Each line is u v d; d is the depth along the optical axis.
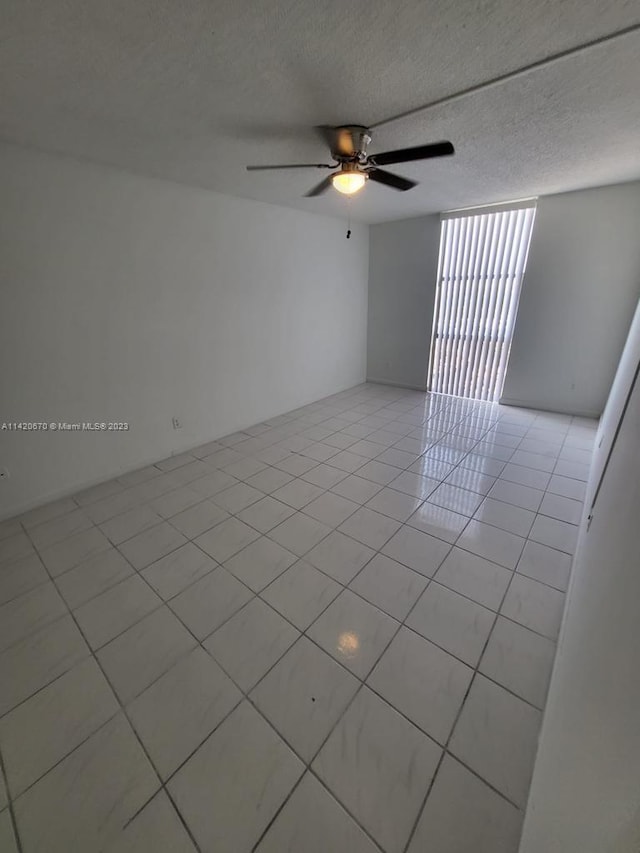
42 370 2.54
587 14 1.20
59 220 2.44
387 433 3.90
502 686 1.46
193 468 3.21
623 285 3.67
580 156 2.53
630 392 1.57
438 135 2.13
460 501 2.67
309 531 2.37
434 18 1.22
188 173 2.76
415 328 5.15
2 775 1.23
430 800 1.15
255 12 1.20
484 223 4.29
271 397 4.30
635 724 0.41
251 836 1.09
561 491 2.77
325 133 2.06
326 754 1.27
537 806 0.94
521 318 4.25
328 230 4.52
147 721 1.37
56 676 1.53
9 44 1.33
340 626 1.72
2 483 2.49
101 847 1.07
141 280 2.91
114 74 1.53
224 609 1.82
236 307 3.67
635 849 0.32
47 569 2.09
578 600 1.34
